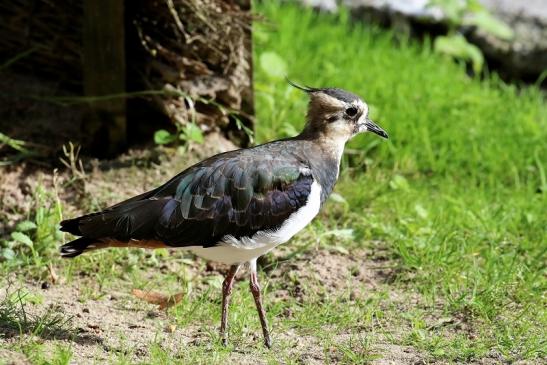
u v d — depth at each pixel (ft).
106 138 40.70
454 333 32.17
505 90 53.11
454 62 56.65
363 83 49.67
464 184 44.09
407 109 47.83
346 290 35.01
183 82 40.47
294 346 30.78
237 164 30.32
